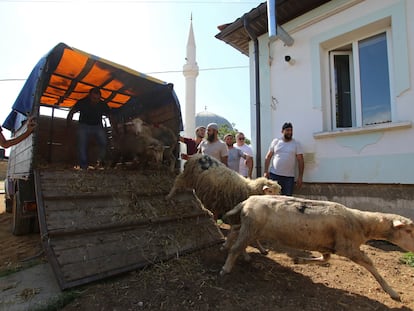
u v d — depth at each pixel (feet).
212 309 8.20
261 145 21.93
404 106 15.25
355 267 11.65
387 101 16.53
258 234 10.05
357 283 10.18
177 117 19.35
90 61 16.08
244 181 13.03
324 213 9.40
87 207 11.87
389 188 15.71
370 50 17.37
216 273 10.60
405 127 14.94
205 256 12.34
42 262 12.09
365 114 17.53
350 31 17.31
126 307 8.28
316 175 18.63
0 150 20.06
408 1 15.08
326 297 9.10
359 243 9.59
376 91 17.06
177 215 14.01
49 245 9.80
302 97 19.57
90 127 19.42
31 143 13.60
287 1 18.40
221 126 81.87
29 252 13.85
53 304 8.32
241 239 10.07
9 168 22.56
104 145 20.67
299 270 11.27
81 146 19.03
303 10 19.52
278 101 21.02
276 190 12.42
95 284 9.55
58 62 15.83
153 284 9.61
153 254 11.38
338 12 17.89
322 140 18.39
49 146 24.12
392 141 15.44
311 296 9.14
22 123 17.15
